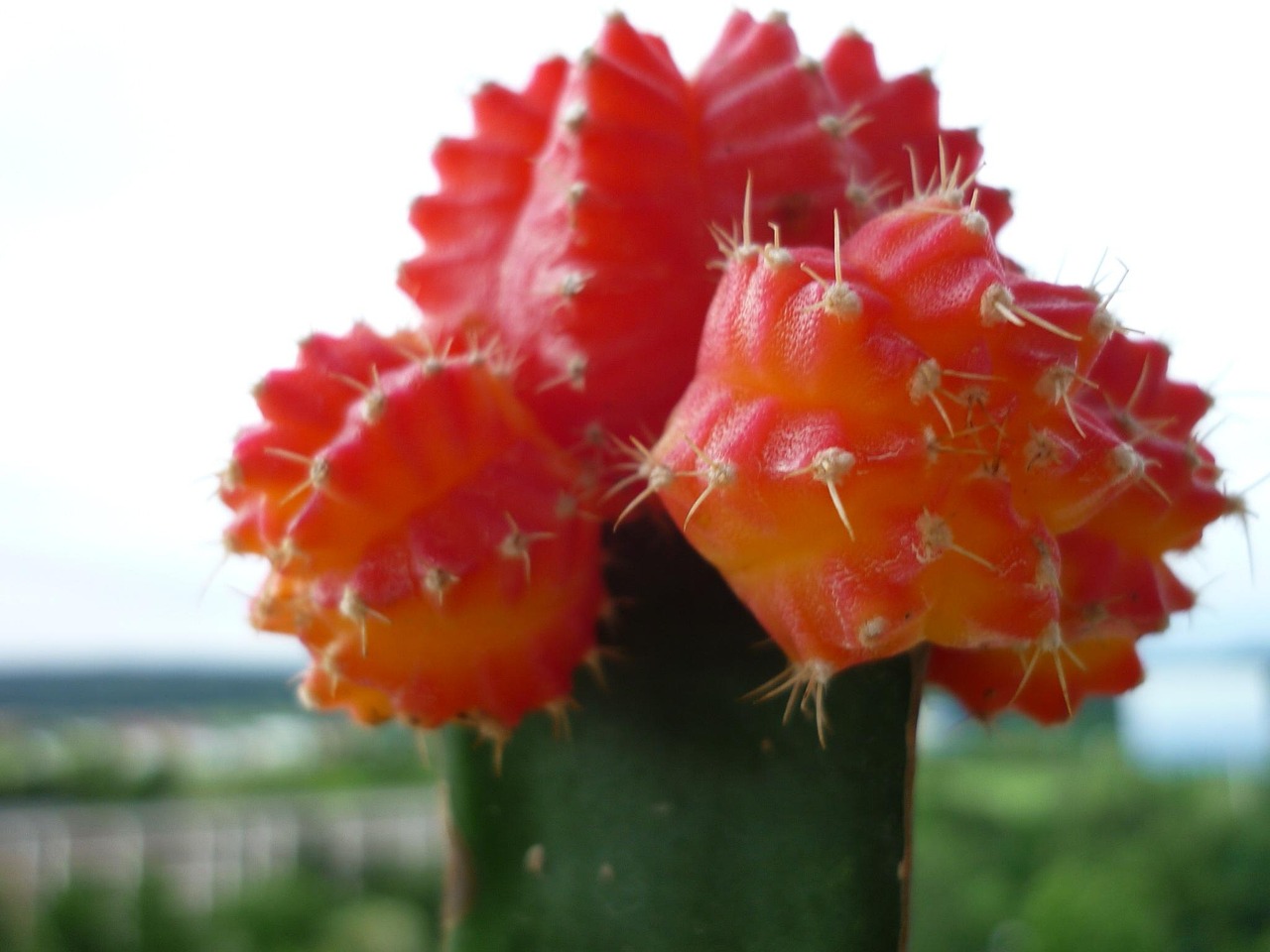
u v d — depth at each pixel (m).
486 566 0.07
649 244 0.08
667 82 0.08
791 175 0.08
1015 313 0.07
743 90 0.08
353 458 0.07
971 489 0.07
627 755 0.08
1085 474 0.07
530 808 0.08
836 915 0.08
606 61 0.08
